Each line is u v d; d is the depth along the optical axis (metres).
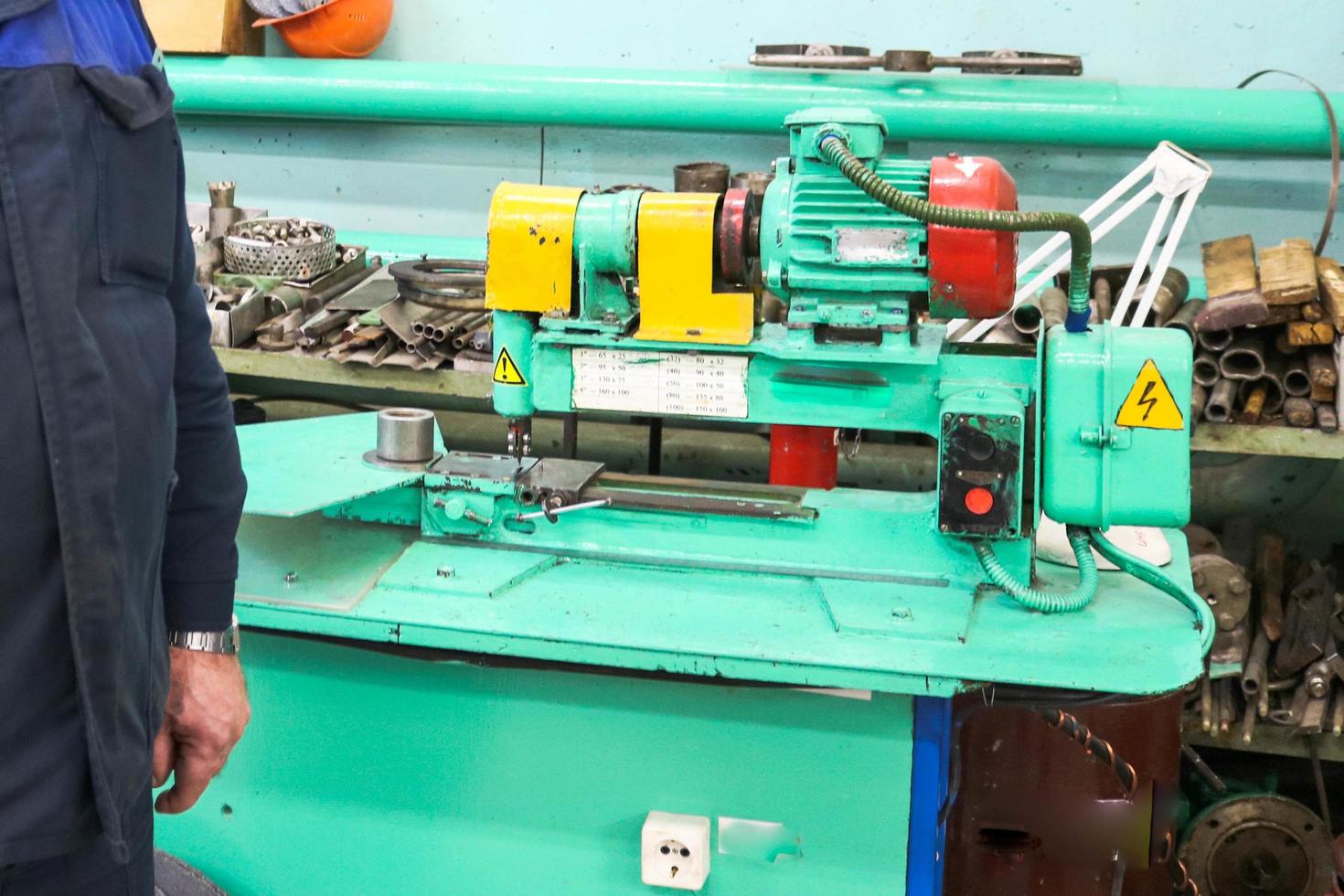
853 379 1.62
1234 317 2.17
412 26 3.00
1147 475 1.55
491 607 1.59
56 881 1.08
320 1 2.76
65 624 1.04
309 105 2.80
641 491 1.74
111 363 1.04
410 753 1.69
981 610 1.62
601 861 1.67
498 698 1.64
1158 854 1.87
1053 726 1.72
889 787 1.57
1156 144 2.50
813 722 1.56
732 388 1.66
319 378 2.50
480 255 2.93
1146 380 1.53
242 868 1.79
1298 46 2.64
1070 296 1.56
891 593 1.63
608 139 2.96
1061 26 2.72
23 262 0.98
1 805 1.03
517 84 2.69
